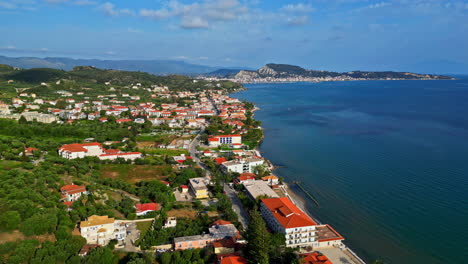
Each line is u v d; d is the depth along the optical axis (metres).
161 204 174.25
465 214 168.00
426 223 160.62
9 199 139.62
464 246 141.75
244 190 196.38
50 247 117.19
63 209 145.38
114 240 132.62
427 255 136.50
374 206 179.62
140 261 114.56
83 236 132.00
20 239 119.25
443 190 197.50
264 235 121.94
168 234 140.00
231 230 141.62
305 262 118.31
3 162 191.38
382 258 134.75
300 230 138.62
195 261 120.19
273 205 157.62
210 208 167.75
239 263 115.88
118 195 178.88
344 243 145.25
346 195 194.88
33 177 168.75
